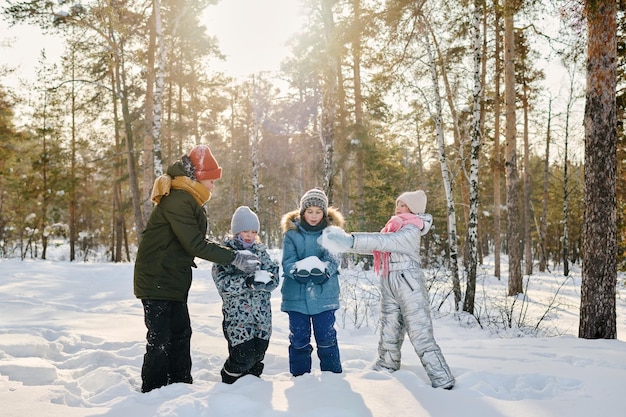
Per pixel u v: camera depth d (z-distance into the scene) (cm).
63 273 1522
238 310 341
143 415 266
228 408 265
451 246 1145
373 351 501
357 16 882
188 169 346
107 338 523
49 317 646
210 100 2555
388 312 371
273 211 3953
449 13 1138
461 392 307
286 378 361
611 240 622
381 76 1250
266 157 3409
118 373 376
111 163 2628
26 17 1480
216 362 446
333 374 338
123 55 1755
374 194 2191
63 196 2789
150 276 337
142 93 1998
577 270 3275
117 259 2912
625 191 1462
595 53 630
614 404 282
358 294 1096
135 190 2089
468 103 1627
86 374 394
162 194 334
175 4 1784
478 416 265
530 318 1055
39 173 2875
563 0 669
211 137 2853
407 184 3362
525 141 2655
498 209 2333
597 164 628
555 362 389
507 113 1645
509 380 334
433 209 3158
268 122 2848
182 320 359
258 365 361
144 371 336
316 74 1912
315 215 368
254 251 357
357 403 277
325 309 359
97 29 1606
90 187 3253
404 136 2394
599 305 621
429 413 268
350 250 354
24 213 3228
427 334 345
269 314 351
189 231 331
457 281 1119
